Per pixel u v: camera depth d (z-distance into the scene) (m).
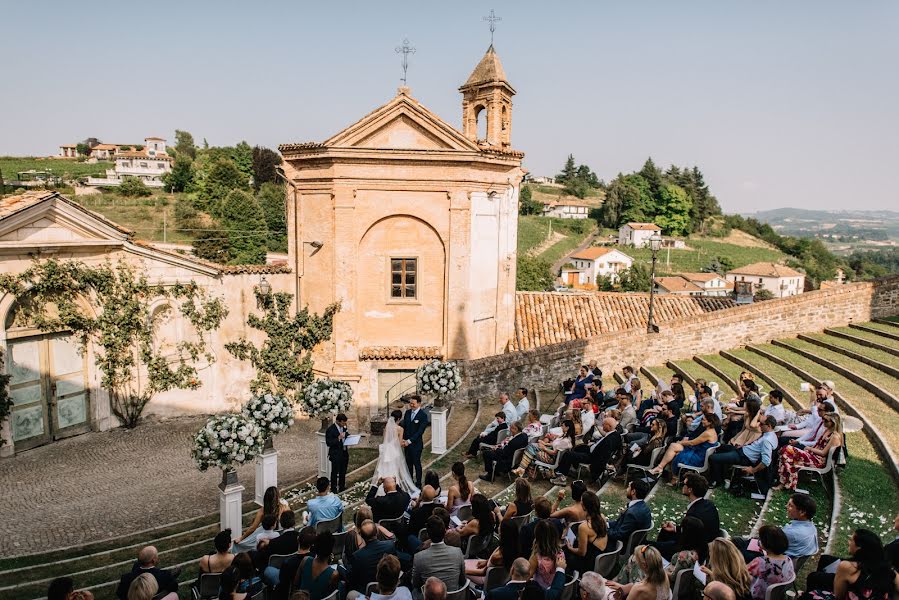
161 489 16.72
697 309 29.47
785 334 25.75
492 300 24.11
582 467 14.20
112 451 19.61
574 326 27.34
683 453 12.81
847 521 10.18
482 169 22.48
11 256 18.56
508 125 26.75
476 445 16.28
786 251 151.75
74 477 17.50
